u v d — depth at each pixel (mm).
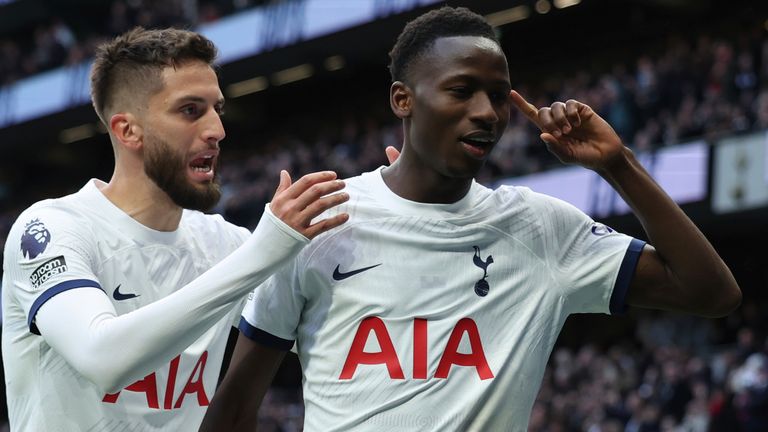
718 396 10711
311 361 2820
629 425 11328
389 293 2754
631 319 16297
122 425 3033
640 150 13688
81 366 2729
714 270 2822
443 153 2715
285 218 2684
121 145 3092
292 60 19219
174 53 2986
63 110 21750
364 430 2707
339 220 2727
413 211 2812
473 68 2686
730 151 12922
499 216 2838
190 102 2982
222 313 2730
